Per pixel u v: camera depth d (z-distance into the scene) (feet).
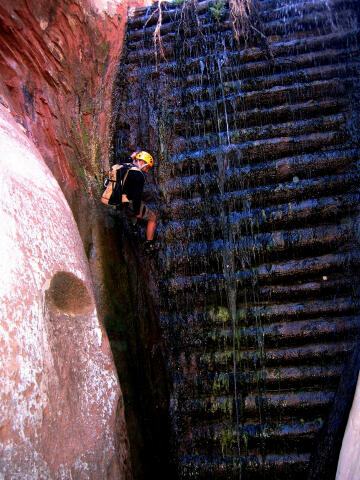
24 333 6.02
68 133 14.57
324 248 14.74
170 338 15.15
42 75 13.44
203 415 14.02
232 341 14.64
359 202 14.66
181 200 16.25
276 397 13.79
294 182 15.40
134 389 13.24
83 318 8.57
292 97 16.24
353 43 16.47
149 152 16.87
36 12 12.31
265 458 13.28
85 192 14.76
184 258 15.70
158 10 18.56
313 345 14.10
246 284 14.93
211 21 18.01
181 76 17.47
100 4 15.71
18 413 5.47
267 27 17.29
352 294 14.10
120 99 17.78
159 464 13.25
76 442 6.89
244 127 16.40
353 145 15.31
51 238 7.98
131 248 15.75
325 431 12.46
